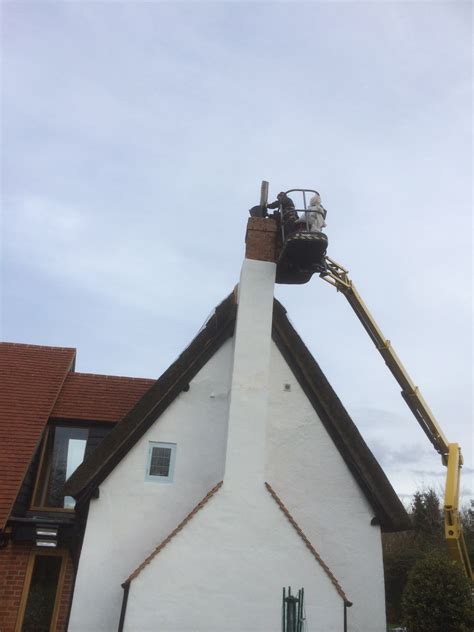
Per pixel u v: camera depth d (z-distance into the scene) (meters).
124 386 13.53
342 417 10.48
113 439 9.70
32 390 12.62
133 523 9.20
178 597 8.02
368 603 9.28
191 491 9.53
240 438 9.25
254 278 10.60
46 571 10.38
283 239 10.74
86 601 8.61
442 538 27.58
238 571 8.27
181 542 8.36
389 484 10.14
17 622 9.86
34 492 10.94
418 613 8.80
